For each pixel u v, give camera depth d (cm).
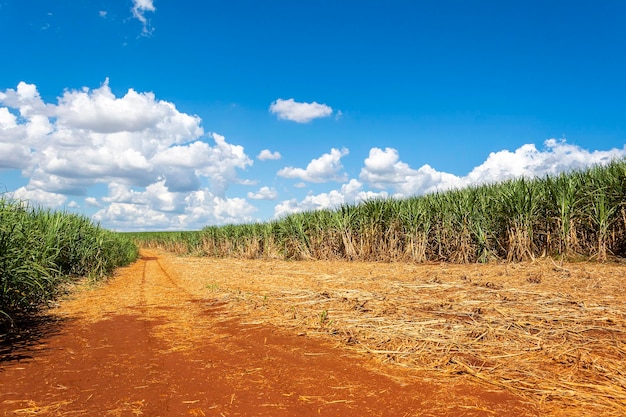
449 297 629
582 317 476
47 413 275
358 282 841
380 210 1447
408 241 1348
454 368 353
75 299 774
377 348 415
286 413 272
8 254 527
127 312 638
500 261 1077
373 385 319
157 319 580
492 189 1245
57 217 1047
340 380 330
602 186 970
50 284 726
